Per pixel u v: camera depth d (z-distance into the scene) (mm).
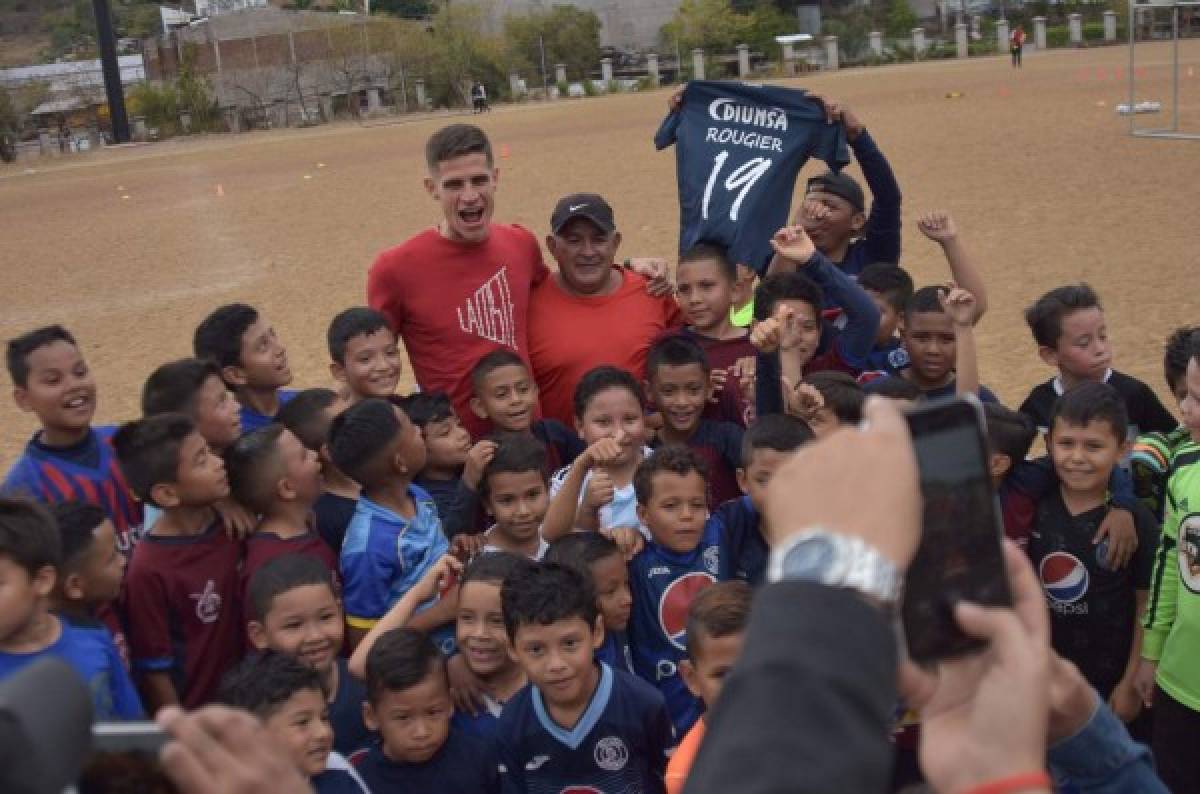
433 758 3914
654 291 6047
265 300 16266
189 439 4344
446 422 5305
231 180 32031
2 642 3576
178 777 1098
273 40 64562
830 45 66938
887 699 981
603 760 3918
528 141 35156
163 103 60375
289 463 4578
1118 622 4609
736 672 993
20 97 65000
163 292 17547
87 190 33594
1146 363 10523
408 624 4418
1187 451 4359
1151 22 60875
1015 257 15078
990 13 72375
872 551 1023
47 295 18172
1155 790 1875
